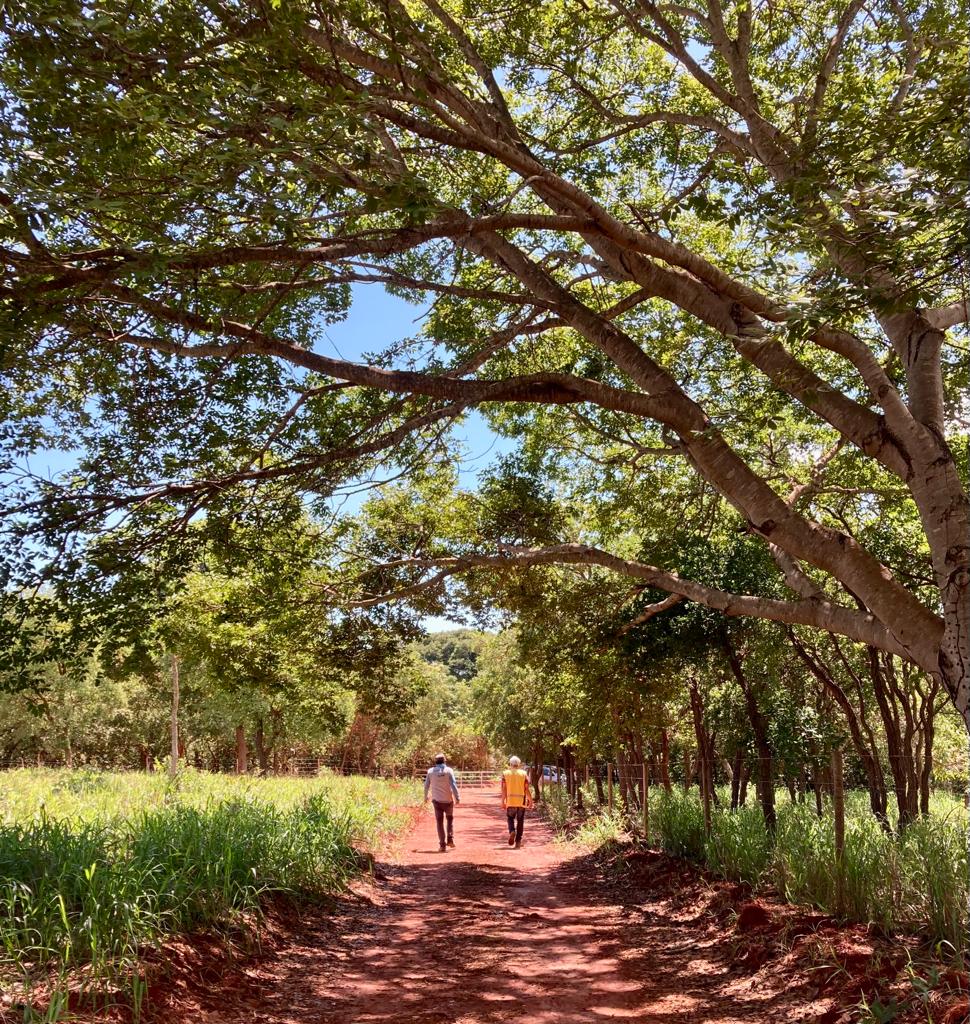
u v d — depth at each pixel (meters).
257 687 14.62
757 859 9.25
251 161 4.88
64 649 7.23
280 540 9.74
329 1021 5.70
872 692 16.23
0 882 6.04
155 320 7.27
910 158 5.91
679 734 19.30
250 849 8.66
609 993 6.42
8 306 5.24
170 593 7.97
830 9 9.88
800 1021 5.42
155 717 40.91
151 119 4.75
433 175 9.82
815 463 11.20
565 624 13.15
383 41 6.30
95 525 7.50
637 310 11.96
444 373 9.22
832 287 5.68
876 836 8.27
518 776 17.95
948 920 6.03
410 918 9.55
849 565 6.60
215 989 5.88
